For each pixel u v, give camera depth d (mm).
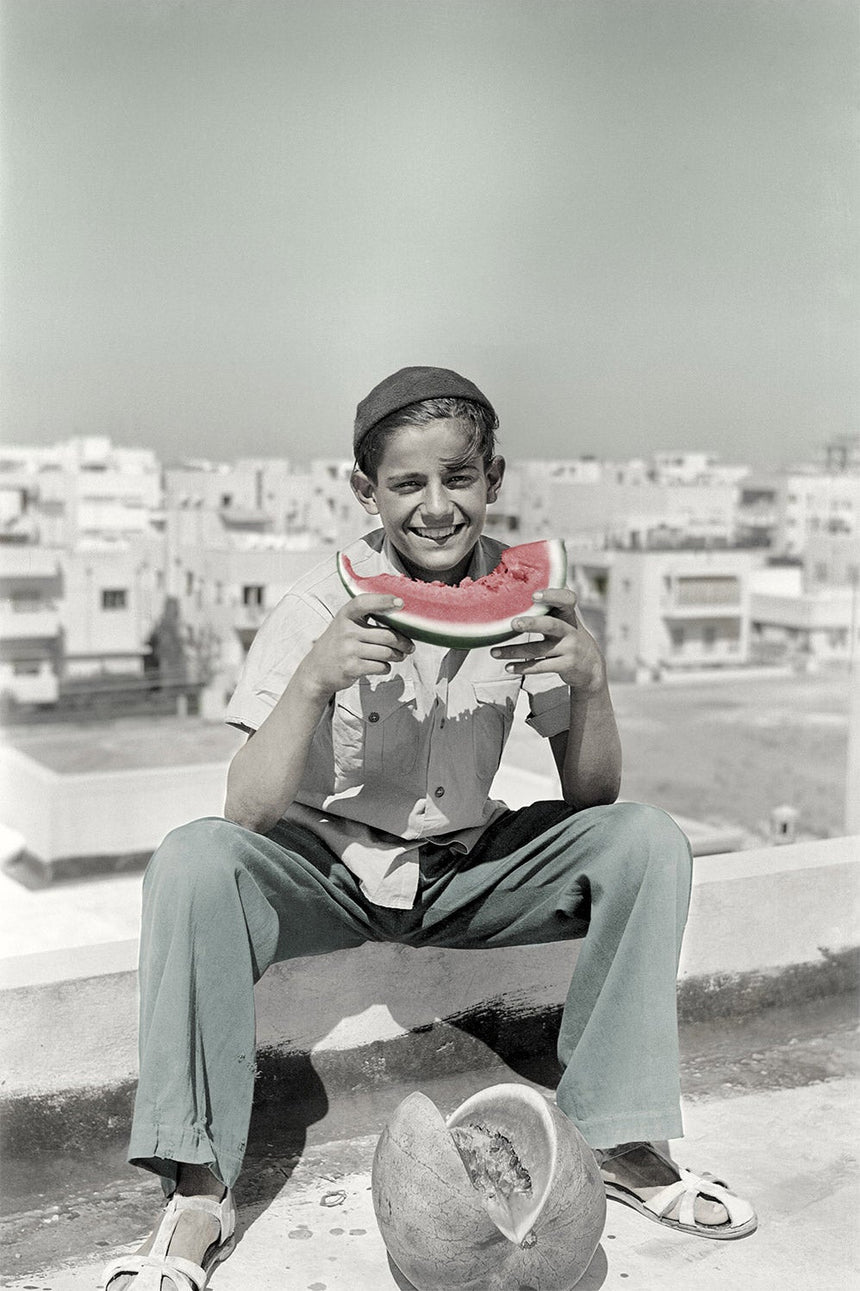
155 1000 1833
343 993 2420
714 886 2809
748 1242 1980
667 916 1982
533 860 2119
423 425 1981
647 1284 1861
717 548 43438
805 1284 1847
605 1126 1989
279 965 2359
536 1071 2576
